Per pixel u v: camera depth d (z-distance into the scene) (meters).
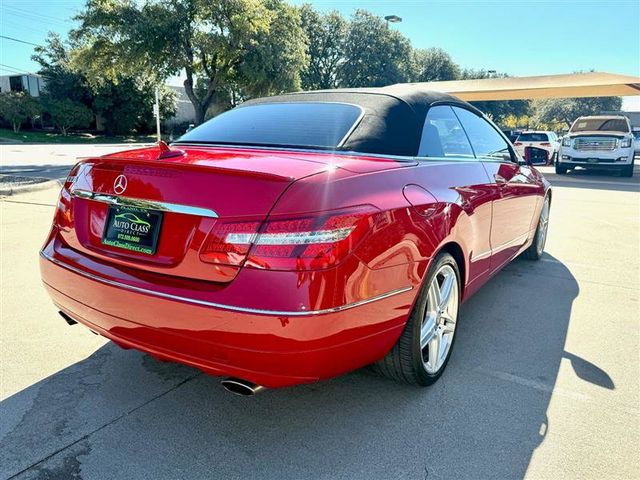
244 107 3.38
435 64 50.78
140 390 2.71
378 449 2.26
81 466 2.11
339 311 1.96
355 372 2.94
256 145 2.73
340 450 2.25
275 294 1.87
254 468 2.13
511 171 3.95
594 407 2.60
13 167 14.76
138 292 2.11
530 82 18.03
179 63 21.22
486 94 19.17
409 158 2.70
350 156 2.49
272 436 2.34
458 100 3.57
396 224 2.23
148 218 2.19
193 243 2.04
